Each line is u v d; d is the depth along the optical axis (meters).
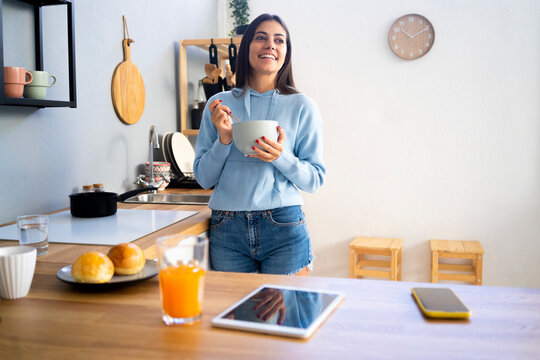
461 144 3.41
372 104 3.55
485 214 3.42
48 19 1.97
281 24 1.90
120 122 2.49
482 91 3.35
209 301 0.90
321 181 1.92
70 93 1.91
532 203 3.33
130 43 2.50
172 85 3.04
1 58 1.56
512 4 3.25
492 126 3.35
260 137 1.51
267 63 1.87
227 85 2.99
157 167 2.59
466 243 3.38
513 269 3.39
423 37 3.39
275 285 1.00
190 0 3.28
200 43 3.04
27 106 1.87
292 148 1.89
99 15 2.29
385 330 0.77
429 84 3.43
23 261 0.92
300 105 1.90
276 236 1.84
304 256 1.89
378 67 3.52
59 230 1.62
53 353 0.70
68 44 1.92
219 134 1.79
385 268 3.68
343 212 3.68
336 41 3.58
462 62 3.36
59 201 2.07
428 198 3.50
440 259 3.53
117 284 0.96
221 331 0.77
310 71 3.65
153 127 2.55
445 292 0.92
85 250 1.35
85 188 2.12
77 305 0.89
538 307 0.86
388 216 3.59
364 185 3.62
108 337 0.75
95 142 2.29
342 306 0.88
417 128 3.48
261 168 1.83
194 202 2.49
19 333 0.77
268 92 1.94
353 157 3.62
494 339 0.73
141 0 2.65
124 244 1.04
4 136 1.78
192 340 0.74
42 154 1.96
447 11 3.36
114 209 1.96
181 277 0.78
